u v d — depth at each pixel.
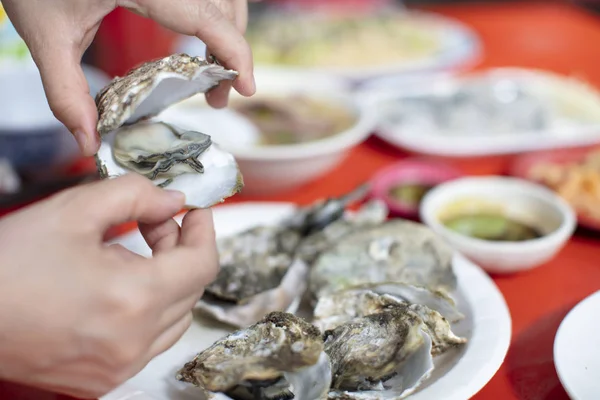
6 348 0.38
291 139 0.82
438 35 1.30
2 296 0.37
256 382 0.43
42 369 0.39
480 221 0.69
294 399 0.44
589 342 0.48
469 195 0.71
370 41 1.26
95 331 0.38
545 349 0.54
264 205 0.67
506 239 0.66
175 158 0.45
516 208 0.70
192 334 0.54
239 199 0.77
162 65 0.44
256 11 1.49
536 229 0.67
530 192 0.69
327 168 0.76
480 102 0.95
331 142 0.73
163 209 0.41
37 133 0.75
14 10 0.46
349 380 0.46
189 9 0.47
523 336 0.55
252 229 0.62
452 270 0.55
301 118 0.87
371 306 0.51
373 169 0.84
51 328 0.37
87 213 0.39
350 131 0.77
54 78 0.45
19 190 0.72
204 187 0.46
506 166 0.85
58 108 0.44
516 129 0.90
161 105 0.49
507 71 1.12
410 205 0.73
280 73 0.99
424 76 1.15
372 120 0.82
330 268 0.56
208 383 0.43
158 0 0.47
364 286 0.53
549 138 0.86
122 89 0.44
